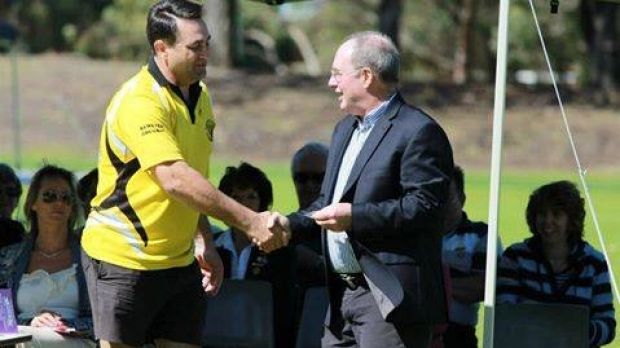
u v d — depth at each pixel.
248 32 107.00
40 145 62.91
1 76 72.25
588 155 64.06
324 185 11.58
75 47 93.69
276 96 71.44
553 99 72.38
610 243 31.34
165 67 11.12
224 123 66.81
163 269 11.27
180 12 10.99
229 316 13.48
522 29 95.12
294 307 13.95
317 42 108.94
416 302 10.88
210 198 10.81
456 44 99.12
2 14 94.00
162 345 11.68
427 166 10.70
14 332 12.15
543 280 13.77
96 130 65.81
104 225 11.26
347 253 11.12
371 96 11.04
